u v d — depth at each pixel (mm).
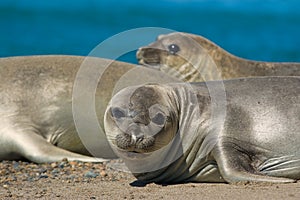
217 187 25672
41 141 36656
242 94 28516
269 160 27609
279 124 27750
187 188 25812
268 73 45938
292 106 28094
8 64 39750
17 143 36281
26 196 25172
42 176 30641
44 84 38469
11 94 38125
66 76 38875
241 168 26703
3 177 31016
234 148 27328
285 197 23047
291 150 27562
